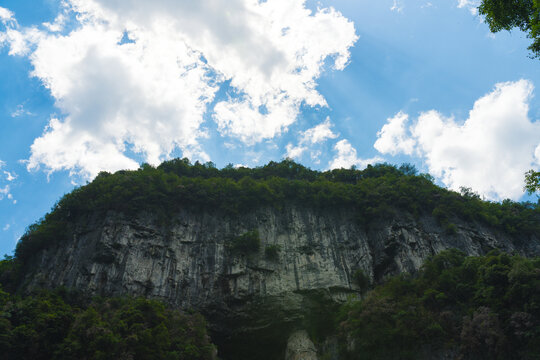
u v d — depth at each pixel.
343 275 53.12
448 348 37.38
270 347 49.34
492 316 36.09
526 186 23.95
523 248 61.00
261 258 53.44
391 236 55.94
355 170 77.06
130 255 50.34
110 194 55.66
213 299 48.78
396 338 40.19
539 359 32.00
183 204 58.75
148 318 40.34
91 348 34.84
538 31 22.88
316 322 49.38
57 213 57.09
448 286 43.50
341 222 60.28
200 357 39.84
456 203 61.19
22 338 35.72
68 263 49.94
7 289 49.62
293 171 74.50
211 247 54.28
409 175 72.88
